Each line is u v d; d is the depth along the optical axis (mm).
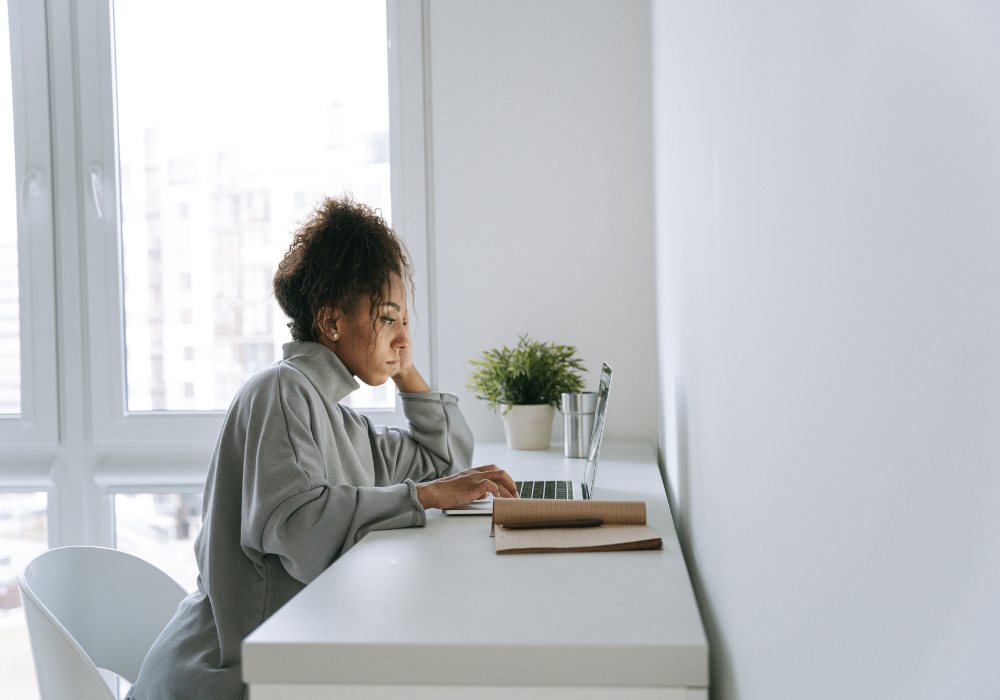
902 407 208
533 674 523
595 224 1917
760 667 427
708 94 620
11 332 2094
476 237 1951
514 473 1346
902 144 203
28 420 2078
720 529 601
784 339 356
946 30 175
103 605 1304
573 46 1913
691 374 824
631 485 1195
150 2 2076
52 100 2070
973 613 169
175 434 2059
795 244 330
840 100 260
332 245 1092
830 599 282
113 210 2072
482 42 1938
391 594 651
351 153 2051
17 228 2078
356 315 1113
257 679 538
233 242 2092
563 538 832
